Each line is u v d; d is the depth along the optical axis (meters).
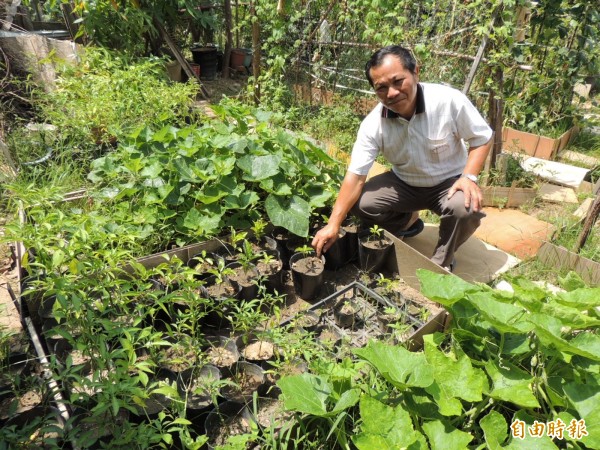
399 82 2.61
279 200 3.14
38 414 1.95
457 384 1.82
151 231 2.88
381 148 3.03
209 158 3.22
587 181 4.68
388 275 3.11
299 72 6.41
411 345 2.36
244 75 8.16
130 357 1.81
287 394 1.75
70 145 3.85
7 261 3.06
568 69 4.82
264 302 2.78
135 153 3.30
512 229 3.71
